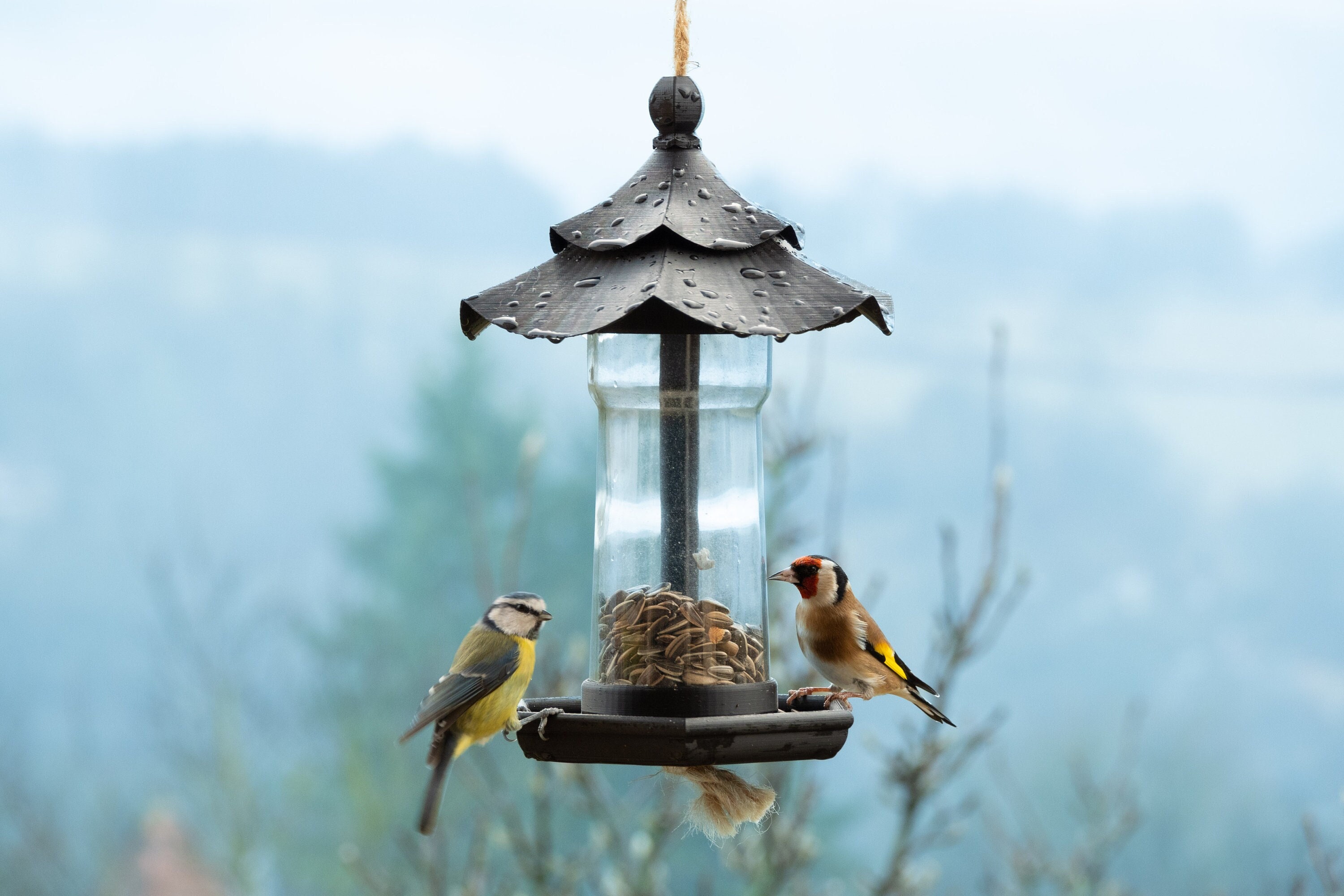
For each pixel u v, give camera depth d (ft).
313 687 89.66
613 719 16.20
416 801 80.07
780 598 27.45
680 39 17.70
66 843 82.64
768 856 26.32
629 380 17.80
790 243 17.37
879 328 16.76
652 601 17.34
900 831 25.90
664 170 17.30
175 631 81.30
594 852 26.37
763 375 18.06
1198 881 105.70
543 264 17.08
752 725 16.15
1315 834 23.66
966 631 25.20
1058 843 102.27
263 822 79.56
